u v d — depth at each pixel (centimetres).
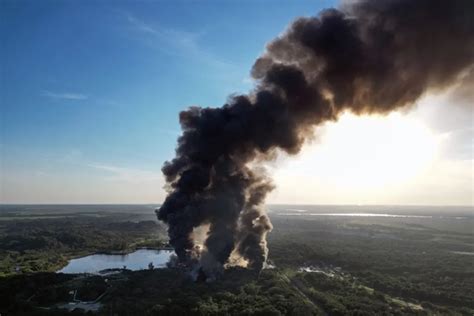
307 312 9256
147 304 9419
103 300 10156
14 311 9388
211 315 8794
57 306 9812
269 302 9769
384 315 9494
